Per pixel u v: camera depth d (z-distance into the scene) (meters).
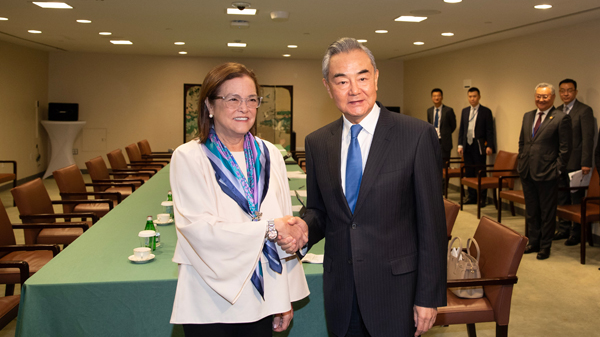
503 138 7.27
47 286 1.88
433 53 9.25
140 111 10.70
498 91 7.37
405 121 1.55
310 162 1.73
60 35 7.45
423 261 1.49
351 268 1.57
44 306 1.88
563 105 5.45
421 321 1.49
